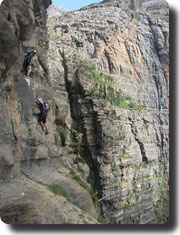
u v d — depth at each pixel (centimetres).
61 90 2927
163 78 5212
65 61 3164
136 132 3622
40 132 1134
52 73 2945
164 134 4525
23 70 1193
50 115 1338
